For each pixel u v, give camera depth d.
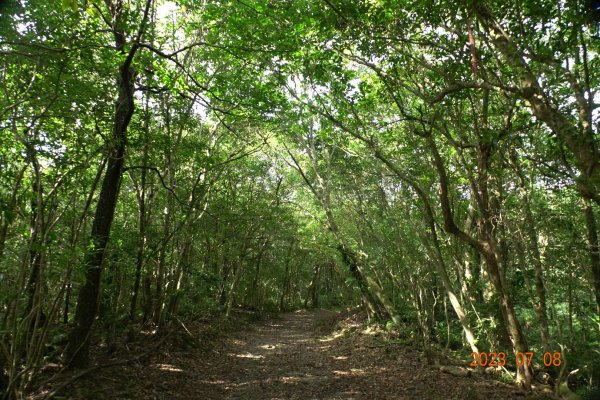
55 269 4.82
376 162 12.23
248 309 25.31
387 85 7.15
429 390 7.47
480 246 7.39
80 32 5.85
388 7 6.39
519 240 7.89
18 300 4.28
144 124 9.55
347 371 9.51
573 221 7.05
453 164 9.64
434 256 9.34
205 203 13.84
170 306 12.78
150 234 10.21
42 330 4.88
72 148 5.98
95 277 7.15
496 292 7.56
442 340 11.97
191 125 9.75
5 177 4.93
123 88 7.37
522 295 9.98
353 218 16.44
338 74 8.15
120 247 8.59
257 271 23.97
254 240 22.58
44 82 5.25
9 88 5.42
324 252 25.05
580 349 7.14
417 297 11.42
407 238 11.23
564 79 4.65
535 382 7.29
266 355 12.12
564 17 4.90
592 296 7.85
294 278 36.88
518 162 7.50
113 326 8.83
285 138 17.83
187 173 11.65
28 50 5.19
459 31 5.68
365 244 16.27
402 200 11.05
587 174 4.12
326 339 15.88
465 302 9.84
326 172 17.38
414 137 9.60
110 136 6.44
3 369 5.66
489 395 7.03
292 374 9.34
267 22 8.41
